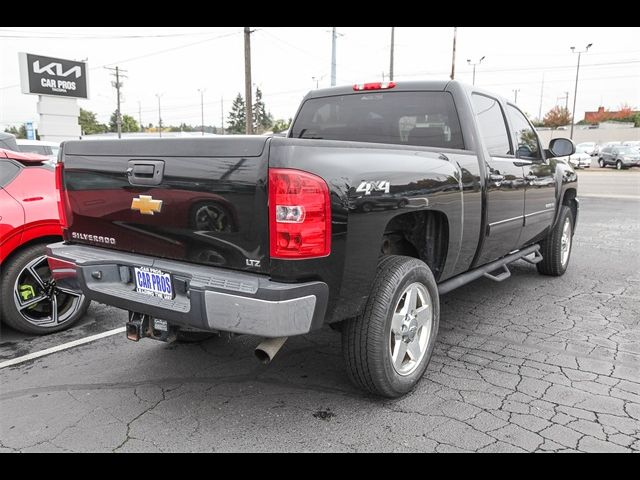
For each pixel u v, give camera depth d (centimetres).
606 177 2752
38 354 397
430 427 290
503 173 427
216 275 260
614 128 6681
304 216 243
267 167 242
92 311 503
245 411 310
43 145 1340
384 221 288
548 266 615
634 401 319
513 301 526
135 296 288
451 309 500
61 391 337
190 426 294
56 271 329
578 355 389
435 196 328
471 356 388
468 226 376
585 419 298
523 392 330
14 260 414
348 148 273
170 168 273
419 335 336
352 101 454
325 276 257
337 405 315
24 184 430
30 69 2364
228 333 285
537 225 527
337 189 257
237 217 253
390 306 296
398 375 313
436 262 363
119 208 301
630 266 686
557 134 6700
